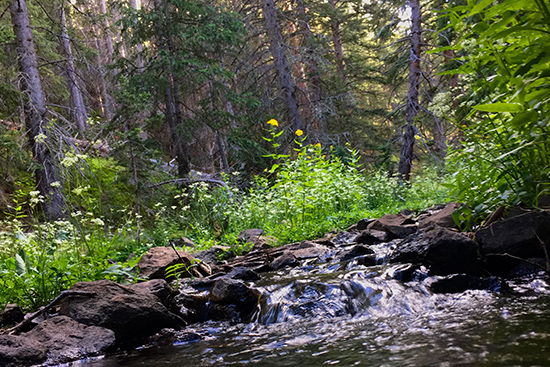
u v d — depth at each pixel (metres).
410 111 14.80
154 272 4.86
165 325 3.23
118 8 13.95
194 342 2.86
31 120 10.91
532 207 3.33
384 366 1.73
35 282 3.70
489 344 1.79
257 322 3.19
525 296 2.55
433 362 1.68
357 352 2.01
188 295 3.78
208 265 5.41
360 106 24.25
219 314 3.51
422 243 3.60
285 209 7.79
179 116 13.61
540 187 3.22
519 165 3.34
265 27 18.62
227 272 5.22
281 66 15.98
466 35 3.02
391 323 2.47
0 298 3.54
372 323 2.55
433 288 3.02
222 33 13.91
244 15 19.77
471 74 3.32
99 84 23.73
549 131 2.76
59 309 3.53
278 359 2.12
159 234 8.95
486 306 2.47
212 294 3.65
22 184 12.73
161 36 13.76
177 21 14.05
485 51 2.98
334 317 2.88
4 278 3.66
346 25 24.78
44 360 2.59
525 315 2.15
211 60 13.98
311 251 5.58
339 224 7.52
